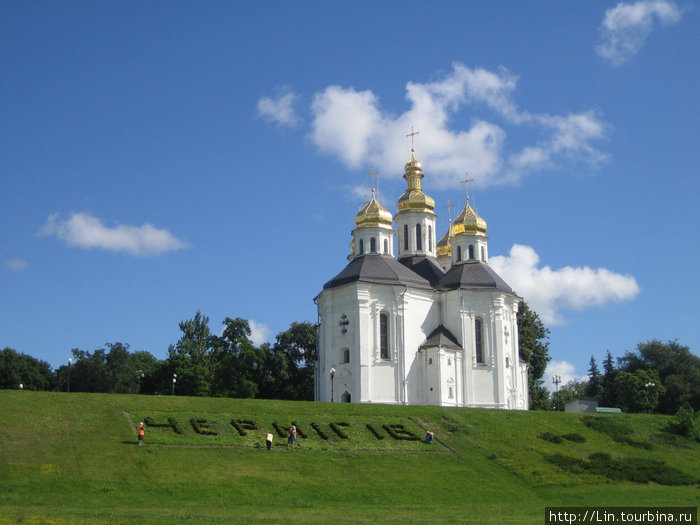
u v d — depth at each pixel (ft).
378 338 292.81
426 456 209.26
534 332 395.75
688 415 282.15
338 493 171.73
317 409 232.94
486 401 301.02
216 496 159.53
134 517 127.03
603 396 469.57
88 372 402.31
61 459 169.17
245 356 387.75
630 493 193.98
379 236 312.50
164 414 205.98
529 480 201.46
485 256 328.49
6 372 428.97
